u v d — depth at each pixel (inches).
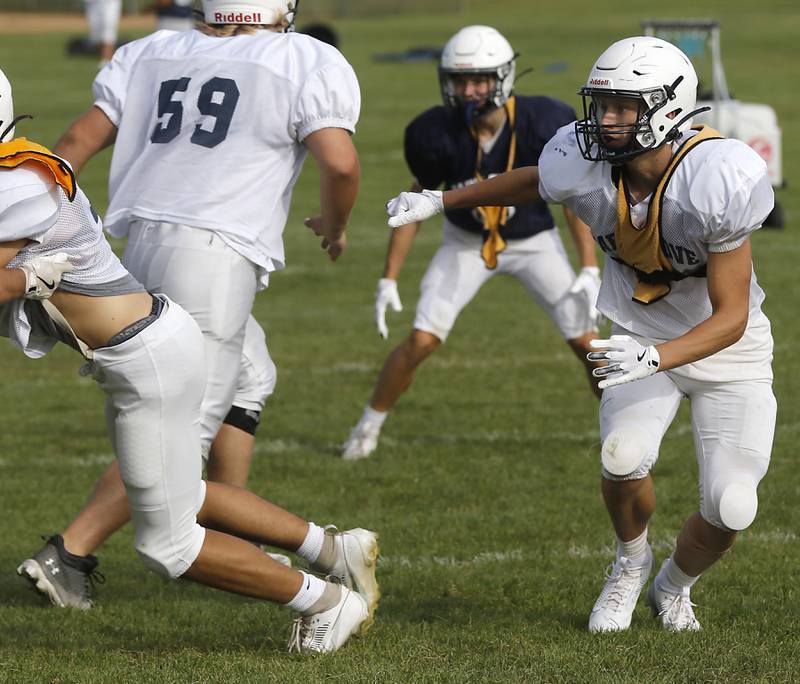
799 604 656.4
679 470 919.7
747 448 597.0
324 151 628.1
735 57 4079.7
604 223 580.7
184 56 655.1
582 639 598.5
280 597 571.8
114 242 1871.3
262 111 633.6
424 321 961.5
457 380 1203.2
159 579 724.7
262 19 665.0
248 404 717.9
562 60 3966.5
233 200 629.9
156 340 531.2
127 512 678.5
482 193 618.2
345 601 585.3
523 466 936.9
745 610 648.4
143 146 653.3
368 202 2143.2
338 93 630.5
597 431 1032.2
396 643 593.6
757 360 599.8
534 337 1369.3
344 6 6063.0
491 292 1583.4
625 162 562.3
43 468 945.5
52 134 2679.6
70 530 672.4
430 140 949.8
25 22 5452.8
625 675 542.0
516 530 795.4
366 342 1363.2
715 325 550.9
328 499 866.8
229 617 650.2
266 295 1577.3
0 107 502.9
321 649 581.3
